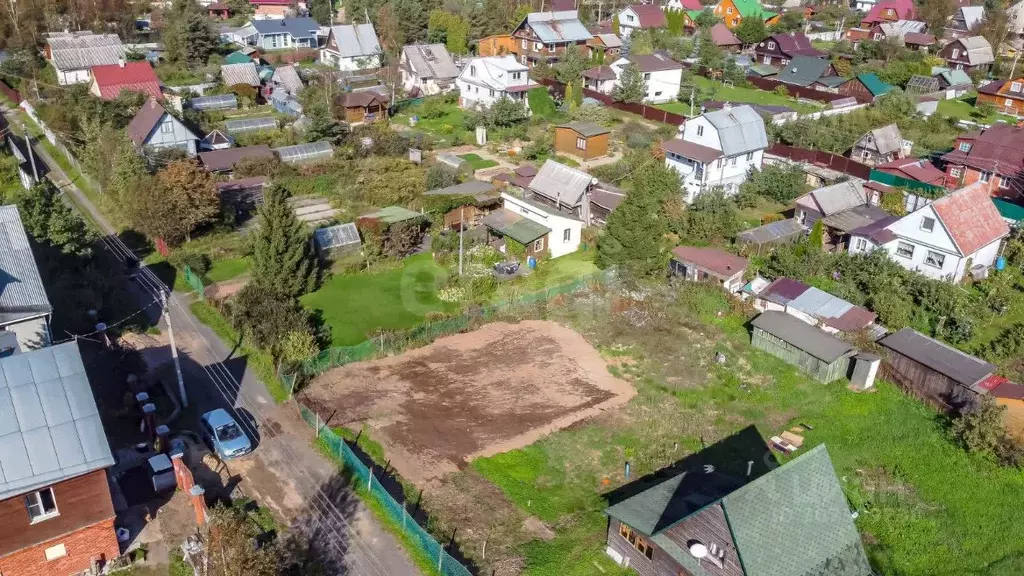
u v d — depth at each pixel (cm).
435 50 9581
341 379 3797
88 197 5925
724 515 2369
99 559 2570
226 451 3133
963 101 9656
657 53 9781
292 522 2861
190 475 2867
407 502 2998
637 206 4703
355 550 2750
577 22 10738
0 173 6003
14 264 3531
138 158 5531
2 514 2330
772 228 5412
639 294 4684
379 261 5022
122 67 7894
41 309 3425
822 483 2586
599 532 2911
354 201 5891
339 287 4734
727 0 12669
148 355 3884
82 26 10450
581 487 3147
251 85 8706
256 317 3944
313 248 4847
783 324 4156
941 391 3731
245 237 5319
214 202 5231
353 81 9175
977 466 3328
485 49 10912
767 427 3575
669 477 3203
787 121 7738
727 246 5388
